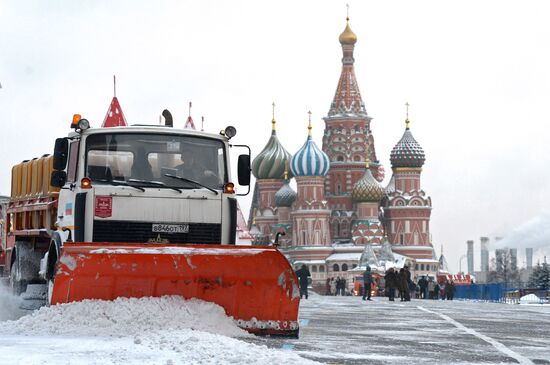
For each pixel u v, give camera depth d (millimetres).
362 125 187625
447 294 73125
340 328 20422
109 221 16547
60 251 15531
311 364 11102
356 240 178250
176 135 16969
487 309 34625
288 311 15438
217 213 16891
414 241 178250
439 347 15641
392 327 21078
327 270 176500
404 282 53594
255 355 11648
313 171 177875
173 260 14938
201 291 15164
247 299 15305
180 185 16828
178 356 11539
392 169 182000
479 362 13320
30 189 20422
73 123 17016
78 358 11141
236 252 15094
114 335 14148
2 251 21953
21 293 19766
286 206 187375
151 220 16656
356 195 180000
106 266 14750
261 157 190625
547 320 25391
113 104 26422
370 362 13000
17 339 13484
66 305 14734
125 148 16812
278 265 15250
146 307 14695
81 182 16500
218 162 17078
